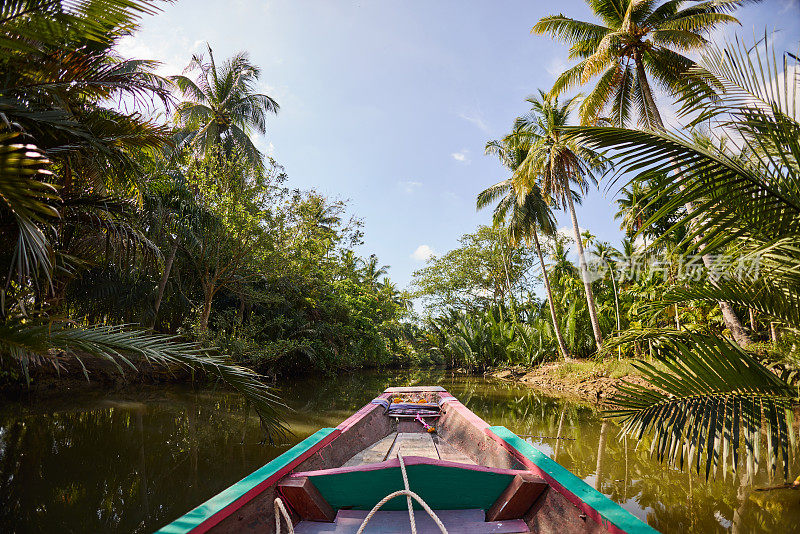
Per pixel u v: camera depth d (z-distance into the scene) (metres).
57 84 4.58
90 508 4.30
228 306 17.86
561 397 13.06
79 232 6.75
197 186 14.52
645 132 3.09
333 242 19.03
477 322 26.41
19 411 9.39
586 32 15.03
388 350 29.22
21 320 3.91
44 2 3.09
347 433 4.38
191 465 5.68
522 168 18.64
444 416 6.02
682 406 3.19
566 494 2.31
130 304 12.98
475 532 2.49
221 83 19.67
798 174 2.91
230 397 12.27
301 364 20.81
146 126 5.77
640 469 5.53
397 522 2.60
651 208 14.97
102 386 13.21
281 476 2.68
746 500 4.32
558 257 28.75
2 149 2.79
